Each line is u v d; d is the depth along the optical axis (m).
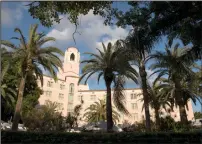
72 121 33.78
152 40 12.23
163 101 36.75
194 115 63.53
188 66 17.94
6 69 23.16
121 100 23.36
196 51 14.70
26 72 24.88
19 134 18.73
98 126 36.03
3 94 35.41
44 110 28.03
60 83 68.50
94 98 69.38
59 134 18.81
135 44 12.51
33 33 24.67
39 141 18.59
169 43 13.05
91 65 25.78
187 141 17.52
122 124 59.56
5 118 42.06
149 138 18.06
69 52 72.94
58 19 7.96
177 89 29.17
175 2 10.37
